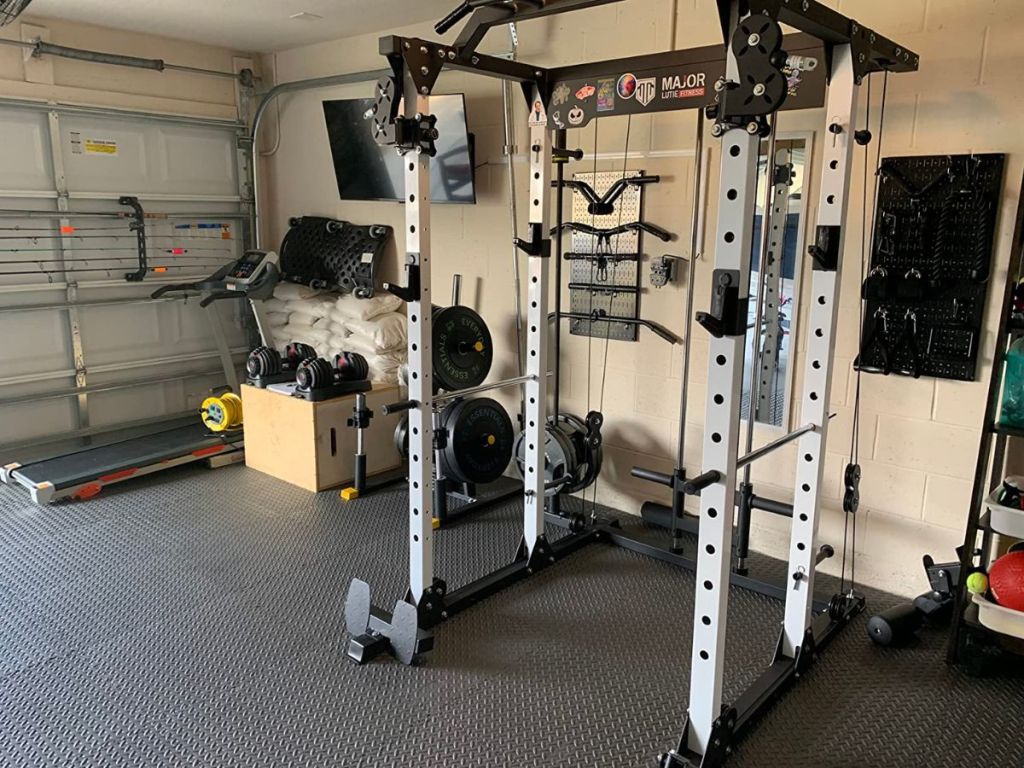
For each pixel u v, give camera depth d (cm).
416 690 263
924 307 308
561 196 379
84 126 503
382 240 514
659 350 397
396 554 368
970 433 307
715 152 361
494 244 458
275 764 227
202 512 418
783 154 340
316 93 545
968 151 293
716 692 216
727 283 192
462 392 304
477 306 475
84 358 525
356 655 279
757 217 355
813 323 250
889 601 329
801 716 251
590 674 274
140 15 466
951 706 257
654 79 306
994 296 295
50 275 501
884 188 310
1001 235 290
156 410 570
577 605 322
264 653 285
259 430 474
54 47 475
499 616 312
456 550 376
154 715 249
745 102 182
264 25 486
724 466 201
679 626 306
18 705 253
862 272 322
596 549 377
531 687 266
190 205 565
